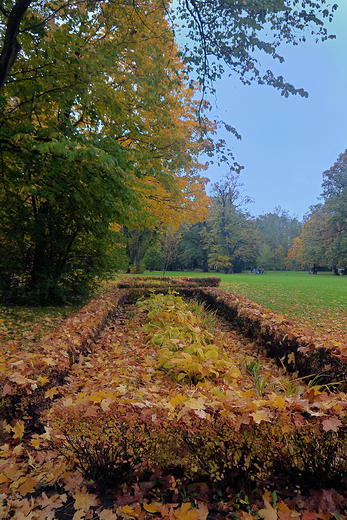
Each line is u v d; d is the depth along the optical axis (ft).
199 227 164.04
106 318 18.28
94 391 7.73
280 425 4.90
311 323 21.39
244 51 15.75
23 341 14.11
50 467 5.41
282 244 201.36
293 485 5.02
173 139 25.79
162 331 15.12
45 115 21.34
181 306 20.95
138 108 23.88
